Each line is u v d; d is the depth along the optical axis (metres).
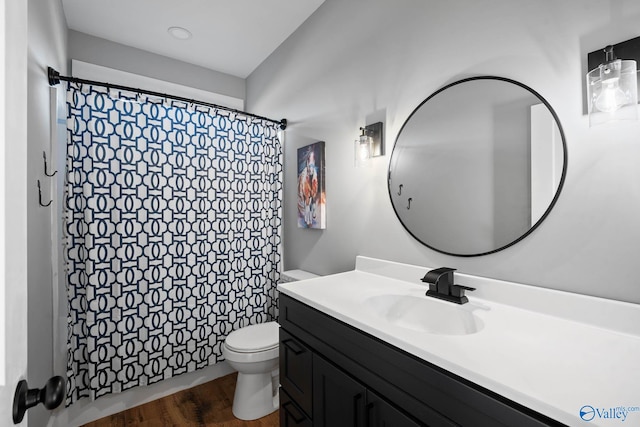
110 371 1.90
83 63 2.30
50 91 1.68
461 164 1.29
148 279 2.03
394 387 0.89
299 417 1.31
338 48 1.94
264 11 2.13
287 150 2.48
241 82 3.08
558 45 1.02
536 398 0.60
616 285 0.91
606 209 0.93
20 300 0.50
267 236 2.52
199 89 2.83
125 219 1.95
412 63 1.50
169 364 2.11
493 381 0.66
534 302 1.07
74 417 1.85
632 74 0.82
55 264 1.71
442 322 1.20
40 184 1.41
